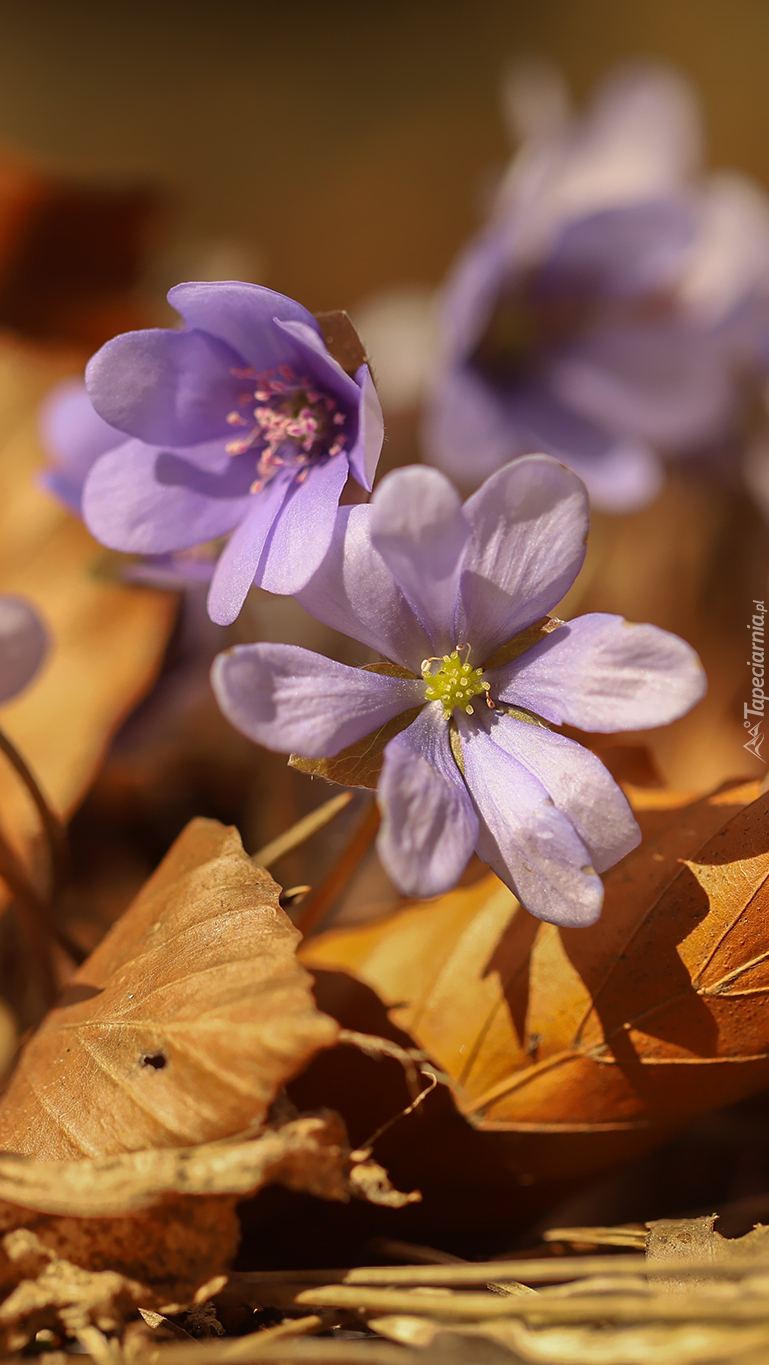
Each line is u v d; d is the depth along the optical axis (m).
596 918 0.20
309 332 0.21
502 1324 0.20
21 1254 0.20
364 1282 0.20
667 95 0.36
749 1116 0.22
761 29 0.55
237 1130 0.20
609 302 0.33
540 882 0.20
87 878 0.26
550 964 0.21
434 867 0.20
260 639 0.25
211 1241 0.20
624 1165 0.22
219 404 0.22
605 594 0.30
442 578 0.21
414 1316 0.20
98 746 0.25
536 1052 0.21
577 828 0.21
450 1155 0.21
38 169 0.35
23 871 0.23
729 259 0.34
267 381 0.22
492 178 0.36
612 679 0.20
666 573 0.30
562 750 0.21
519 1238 0.22
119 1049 0.21
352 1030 0.22
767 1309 0.19
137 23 0.64
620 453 0.31
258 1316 0.20
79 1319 0.20
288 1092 0.22
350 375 0.21
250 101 0.59
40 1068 0.21
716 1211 0.21
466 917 0.22
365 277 0.49
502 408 0.31
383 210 0.52
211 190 0.54
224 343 0.22
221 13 0.64
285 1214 0.21
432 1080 0.21
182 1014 0.20
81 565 0.26
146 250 0.37
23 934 0.23
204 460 0.22
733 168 0.49
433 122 0.56
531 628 0.21
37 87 0.59
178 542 0.22
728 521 0.31
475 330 0.31
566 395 0.32
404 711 0.21
